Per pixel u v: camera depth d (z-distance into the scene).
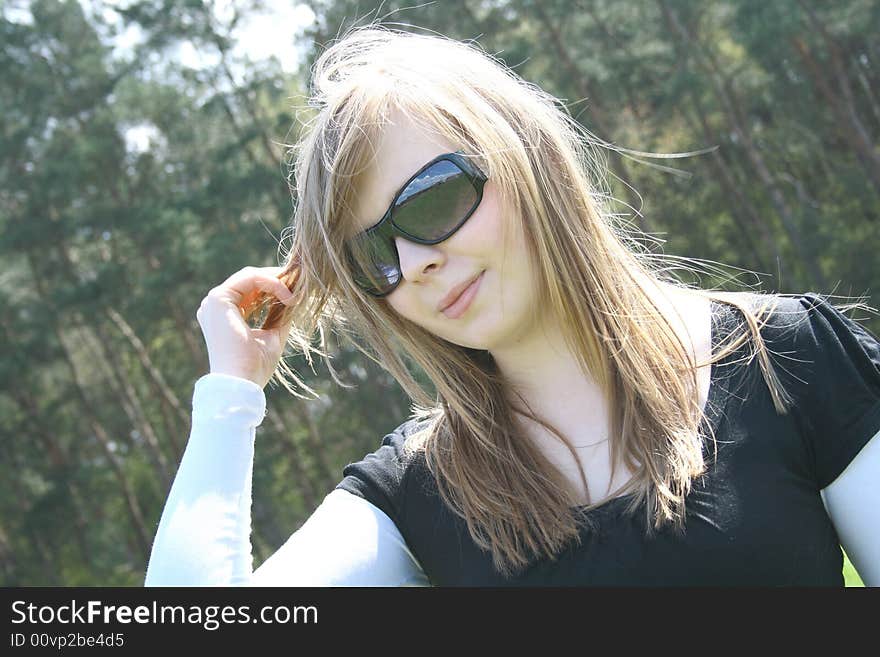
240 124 22.11
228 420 1.43
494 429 1.39
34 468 25.20
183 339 23.45
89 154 22.09
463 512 1.37
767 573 1.21
